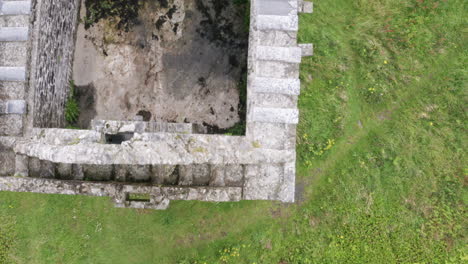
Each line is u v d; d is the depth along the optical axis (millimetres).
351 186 6891
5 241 6957
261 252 6863
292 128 4773
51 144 4695
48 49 5777
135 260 6949
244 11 6953
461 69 6941
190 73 6949
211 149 4586
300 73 6922
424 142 6934
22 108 5098
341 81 6934
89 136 4859
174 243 6941
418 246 6773
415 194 6895
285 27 4750
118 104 6961
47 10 5629
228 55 6957
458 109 6910
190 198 4637
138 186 4613
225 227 6941
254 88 4730
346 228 6812
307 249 6781
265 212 6957
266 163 4734
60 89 6441
